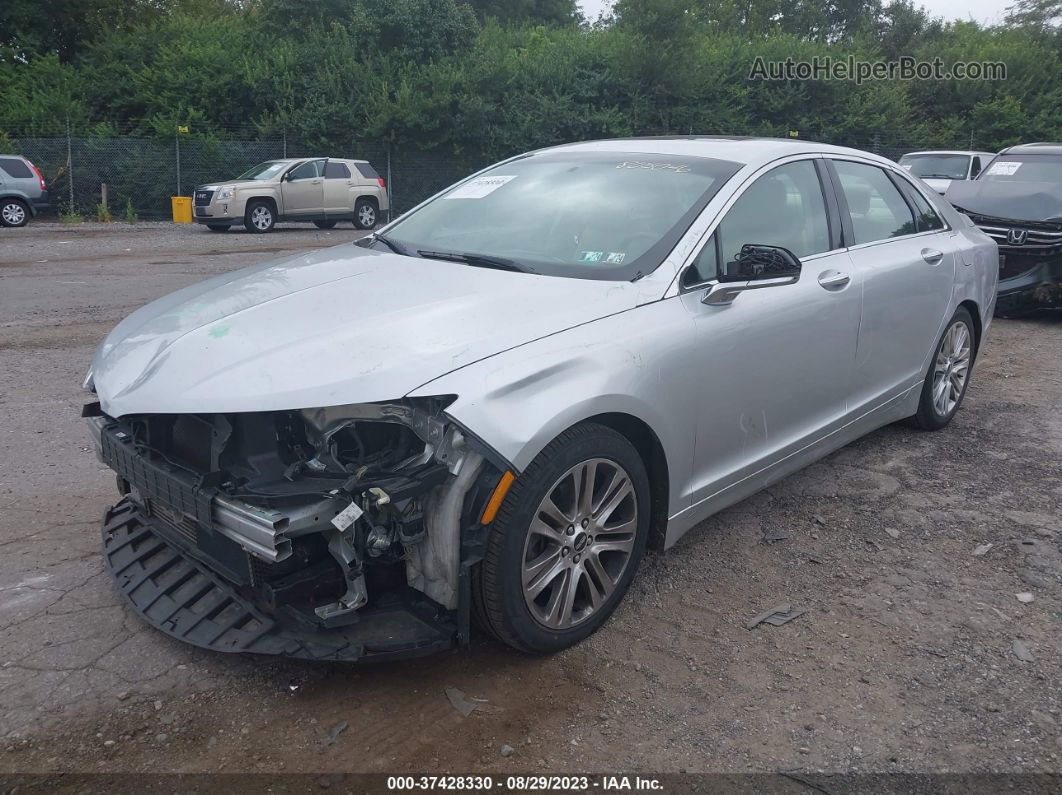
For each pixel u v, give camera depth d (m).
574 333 3.01
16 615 3.22
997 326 9.30
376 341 2.81
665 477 3.33
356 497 2.60
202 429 2.83
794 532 4.11
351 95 27.89
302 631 2.76
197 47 27.94
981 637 3.25
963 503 4.45
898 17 47.12
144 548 3.33
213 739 2.61
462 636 2.76
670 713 2.79
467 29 30.50
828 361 4.12
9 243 16.80
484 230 3.91
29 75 27.23
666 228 3.58
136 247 16.64
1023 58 36.72
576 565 3.05
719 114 32.12
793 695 2.89
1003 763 2.58
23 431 5.21
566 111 29.50
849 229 4.44
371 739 2.63
